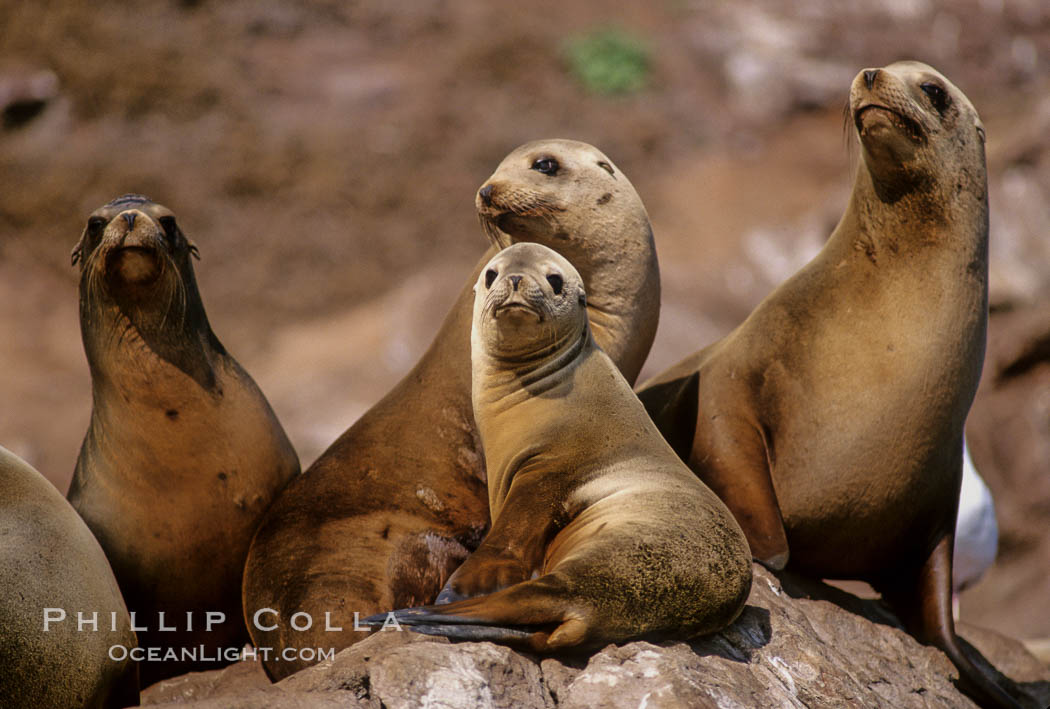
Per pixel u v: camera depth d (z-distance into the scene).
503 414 20.19
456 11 106.81
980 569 32.84
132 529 22.61
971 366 22.61
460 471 22.73
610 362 20.59
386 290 89.56
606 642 17.48
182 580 23.00
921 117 22.08
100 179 90.44
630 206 24.12
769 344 23.58
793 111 101.75
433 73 101.62
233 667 22.91
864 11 108.12
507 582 17.70
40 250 87.38
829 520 23.05
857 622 22.55
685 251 86.50
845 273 23.38
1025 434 61.09
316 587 21.45
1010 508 59.53
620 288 23.88
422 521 22.33
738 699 17.30
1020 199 72.94
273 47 101.25
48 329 82.25
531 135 97.88
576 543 17.95
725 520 18.66
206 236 90.31
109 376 22.72
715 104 101.94
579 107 100.50
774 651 19.38
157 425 22.59
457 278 86.50
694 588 17.67
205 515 22.81
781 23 107.31
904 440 22.42
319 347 83.50
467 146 97.25
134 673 19.92
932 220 22.53
